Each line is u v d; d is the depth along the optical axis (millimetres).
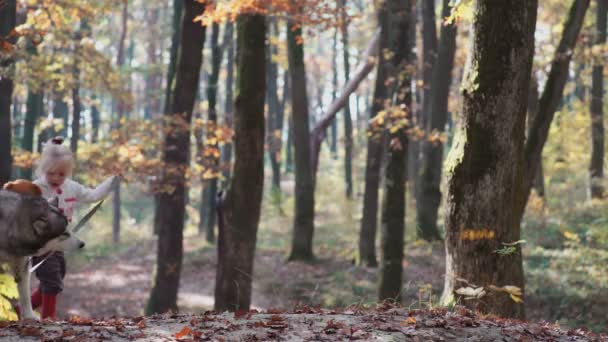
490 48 7848
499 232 7930
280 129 41656
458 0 9195
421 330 5062
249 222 11383
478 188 7926
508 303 7895
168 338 4523
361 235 21547
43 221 4078
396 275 14125
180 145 15578
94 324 4980
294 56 22375
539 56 16766
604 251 18609
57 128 24312
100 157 15758
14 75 11875
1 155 12469
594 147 26547
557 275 16719
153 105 46656
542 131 10109
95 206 4609
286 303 17672
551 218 23641
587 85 30781
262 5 10438
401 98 14781
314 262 22219
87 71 19328
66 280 23453
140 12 53562
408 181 31719
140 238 34781
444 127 21875
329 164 54062
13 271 4668
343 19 13016
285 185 48156
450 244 8133
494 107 7867
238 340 4512
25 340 4332
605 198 25578
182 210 15609
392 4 15023
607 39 27484
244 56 11273
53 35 17484
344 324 5082
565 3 26969
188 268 23594
